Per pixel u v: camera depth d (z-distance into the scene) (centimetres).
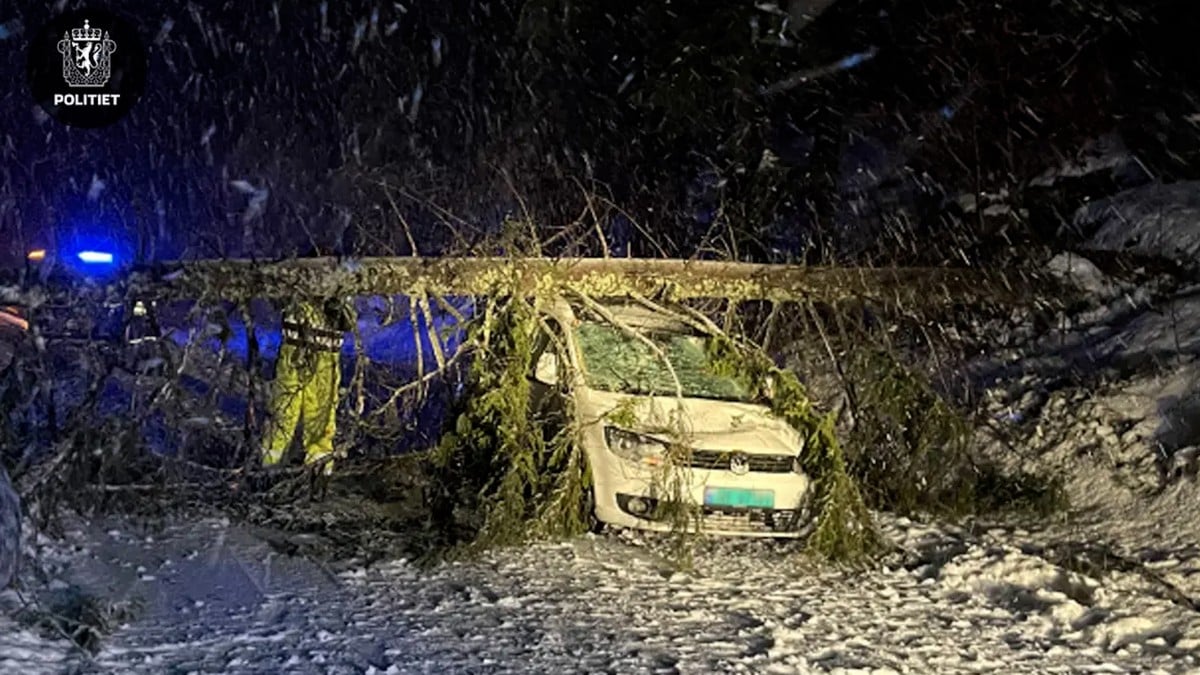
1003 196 1500
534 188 1560
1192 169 1486
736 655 640
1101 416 1151
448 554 805
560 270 928
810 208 1564
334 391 985
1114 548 942
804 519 864
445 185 1648
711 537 888
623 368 952
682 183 1831
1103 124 1570
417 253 1001
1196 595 821
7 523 668
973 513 1031
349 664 593
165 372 878
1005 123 1575
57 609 639
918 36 1673
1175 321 1240
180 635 627
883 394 1015
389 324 998
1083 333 1310
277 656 599
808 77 1753
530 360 896
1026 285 1201
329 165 2430
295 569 770
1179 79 1530
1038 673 647
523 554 828
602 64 1975
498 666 605
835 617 728
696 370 970
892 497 1020
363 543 834
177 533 841
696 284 987
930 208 1579
